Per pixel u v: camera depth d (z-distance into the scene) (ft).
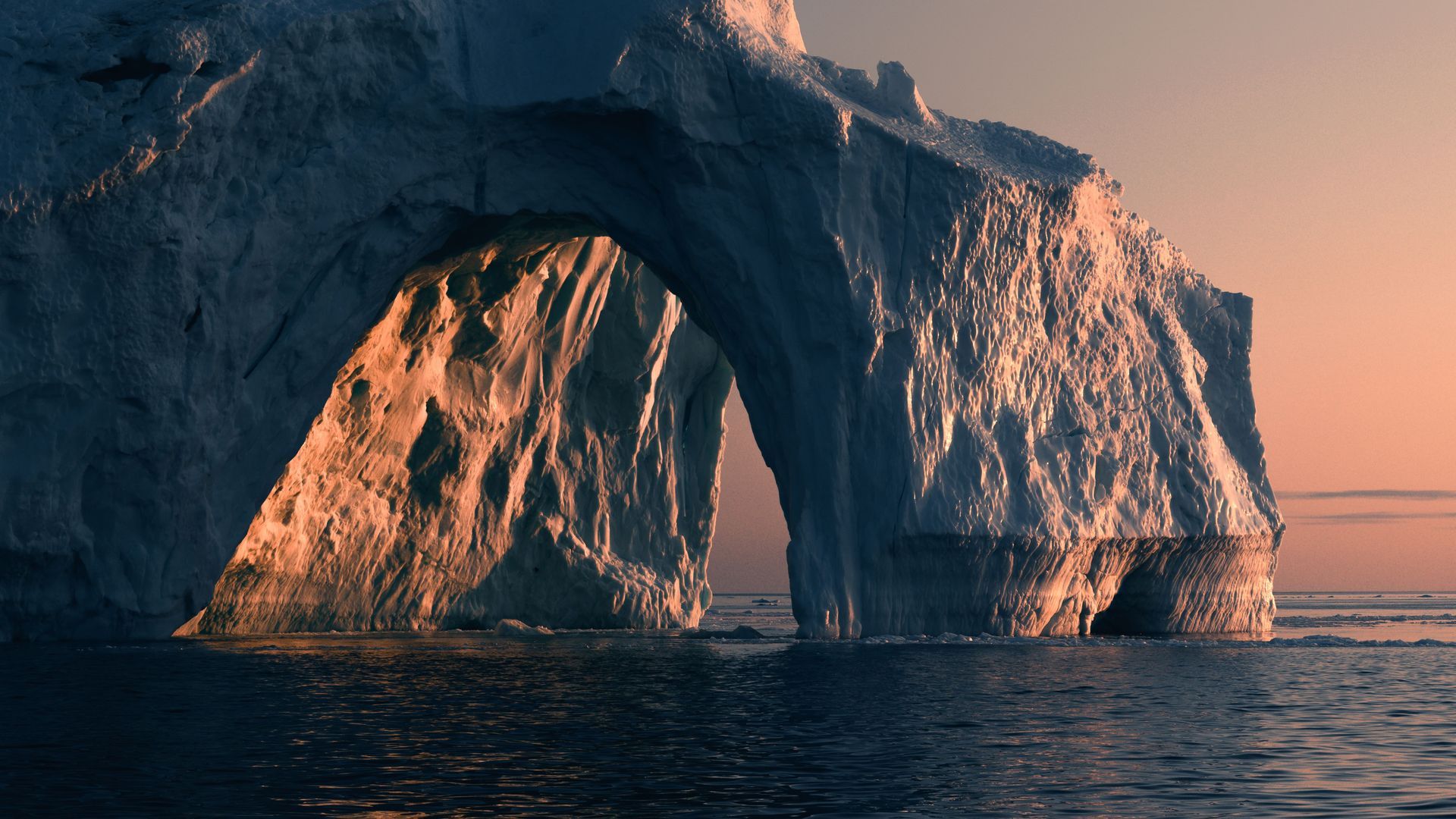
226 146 130.72
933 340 150.51
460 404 184.85
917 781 57.11
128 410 125.29
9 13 128.26
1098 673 109.40
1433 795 55.21
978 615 148.66
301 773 57.72
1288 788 56.75
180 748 64.23
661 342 218.18
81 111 122.11
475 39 147.33
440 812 49.70
